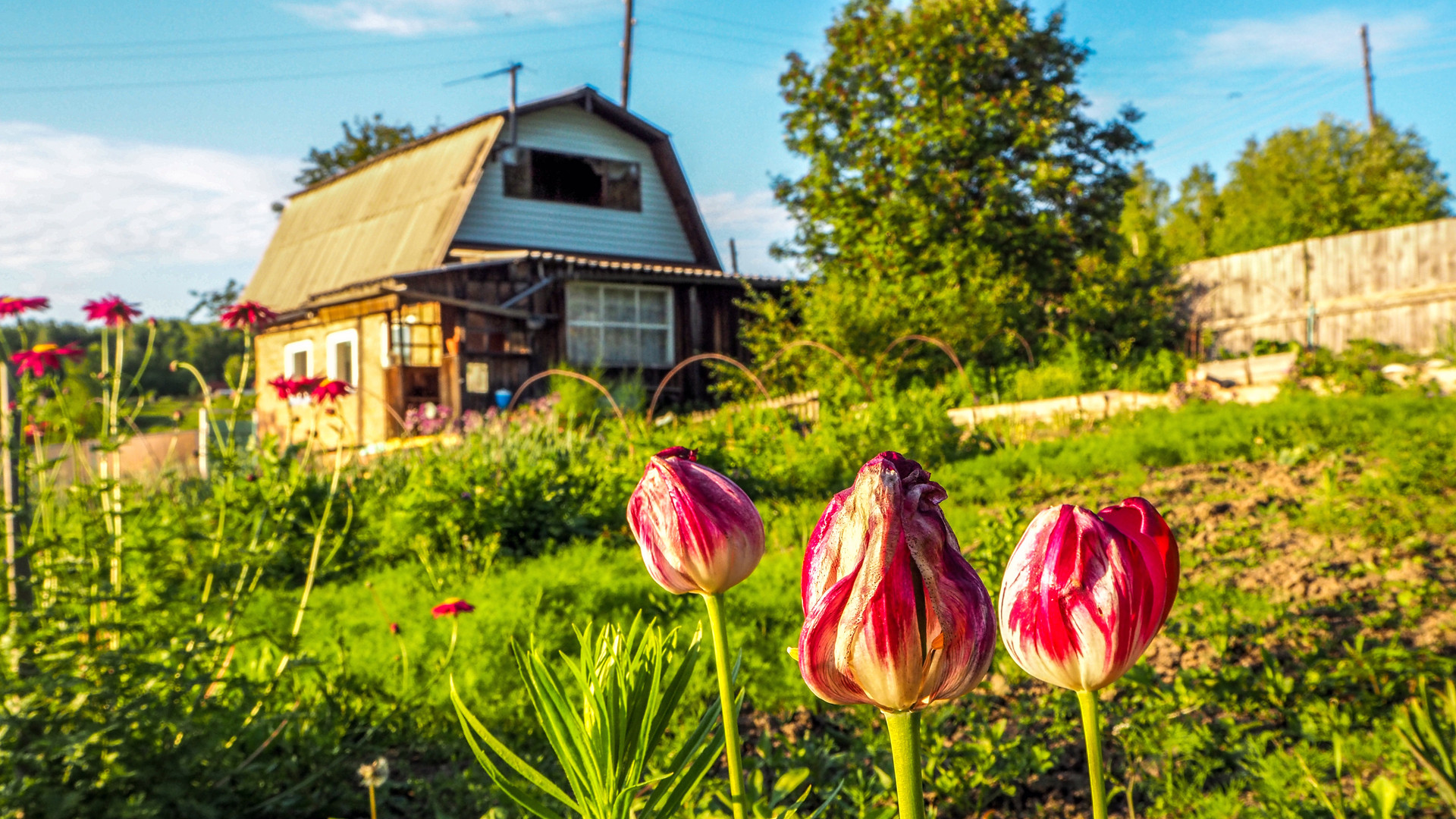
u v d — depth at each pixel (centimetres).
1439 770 100
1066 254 1930
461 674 374
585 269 1823
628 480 805
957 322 1505
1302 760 261
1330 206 3553
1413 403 922
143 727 253
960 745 285
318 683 336
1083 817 270
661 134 2183
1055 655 79
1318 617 389
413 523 702
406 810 286
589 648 124
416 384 1731
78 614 273
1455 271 1880
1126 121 2050
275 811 270
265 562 310
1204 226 5103
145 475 518
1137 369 1530
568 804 118
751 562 115
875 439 889
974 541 530
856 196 1838
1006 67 1944
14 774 234
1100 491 698
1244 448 815
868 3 1884
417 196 2031
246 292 2484
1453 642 351
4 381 282
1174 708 317
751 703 358
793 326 1664
